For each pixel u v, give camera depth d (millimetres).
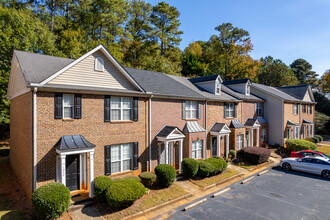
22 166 12188
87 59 12016
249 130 24203
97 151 11898
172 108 16203
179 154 15383
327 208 10539
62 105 10656
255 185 13945
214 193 12453
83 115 11398
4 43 22125
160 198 11156
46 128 10141
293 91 33625
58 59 14352
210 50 51469
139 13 42750
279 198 11773
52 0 32781
